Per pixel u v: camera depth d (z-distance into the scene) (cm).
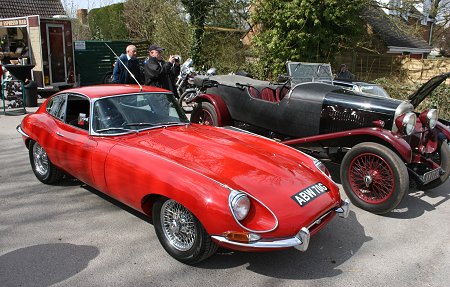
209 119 714
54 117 488
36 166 529
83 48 1547
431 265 364
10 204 461
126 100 450
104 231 401
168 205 347
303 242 311
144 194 353
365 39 1703
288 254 371
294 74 685
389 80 1433
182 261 343
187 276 329
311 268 349
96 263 344
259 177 345
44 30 1265
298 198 335
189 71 1168
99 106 431
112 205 464
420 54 2369
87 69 1563
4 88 1034
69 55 1363
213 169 345
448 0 2055
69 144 436
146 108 457
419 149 541
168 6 1897
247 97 648
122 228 409
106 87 481
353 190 497
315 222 332
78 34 2811
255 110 637
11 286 308
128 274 329
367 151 474
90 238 387
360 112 521
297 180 358
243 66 1633
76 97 459
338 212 364
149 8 2220
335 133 523
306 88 584
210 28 1759
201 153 375
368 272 347
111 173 383
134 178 359
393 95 1323
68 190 506
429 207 512
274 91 674
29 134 505
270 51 1451
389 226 447
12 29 1391
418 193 567
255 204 317
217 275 332
